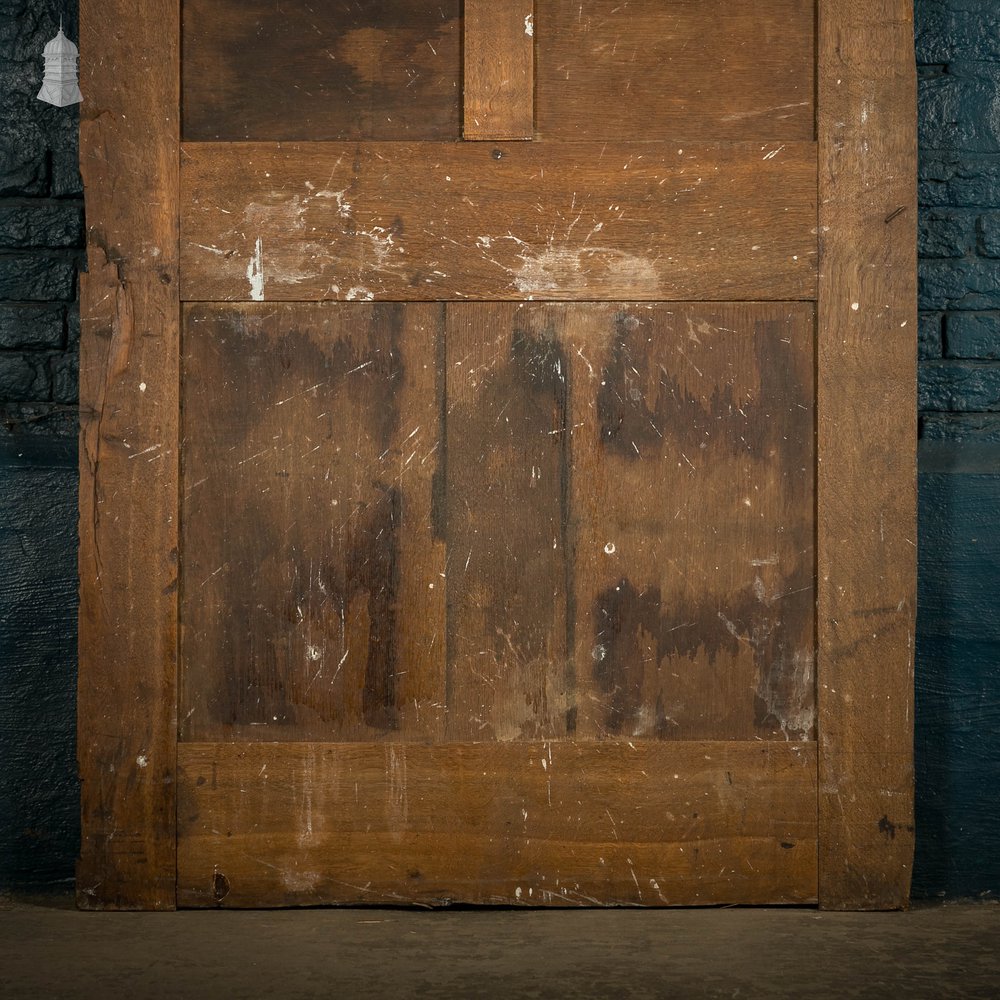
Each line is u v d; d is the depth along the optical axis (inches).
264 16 87.7
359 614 87.4
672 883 87.0
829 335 87.2
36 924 84.3
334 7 87.7
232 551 87.4
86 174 86.9
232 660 87.0
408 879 86.8
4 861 91.6
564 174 87.4
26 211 92.6
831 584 87.1
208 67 87.7
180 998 71.4
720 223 87.4
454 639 87.3
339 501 87.4
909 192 87.4
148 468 86.7
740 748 87.0
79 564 86.7
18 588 91.8
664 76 87.7
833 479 87.1
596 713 87.3
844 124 87.4
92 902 86.8
